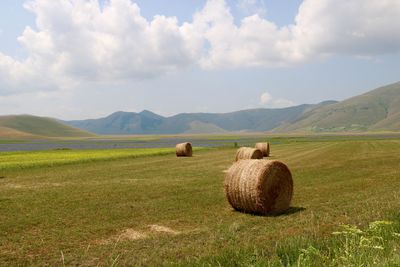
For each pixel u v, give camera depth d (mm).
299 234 9469
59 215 12977
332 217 11508
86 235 10477
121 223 11812
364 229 8961
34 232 10836
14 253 8930
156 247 8969
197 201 15352
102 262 8023
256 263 6602
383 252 6211
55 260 8305
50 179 23203
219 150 57750
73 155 47906
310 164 30047
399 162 30047
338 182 19938
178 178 22766
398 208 11859
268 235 9727
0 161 37594
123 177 23672
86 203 15094
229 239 9422
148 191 17922
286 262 6812
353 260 5703
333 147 55094
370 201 13727
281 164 13297
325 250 7438
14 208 14219
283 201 13328
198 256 7965
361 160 32531
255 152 32312
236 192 13227
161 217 12594
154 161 36500
